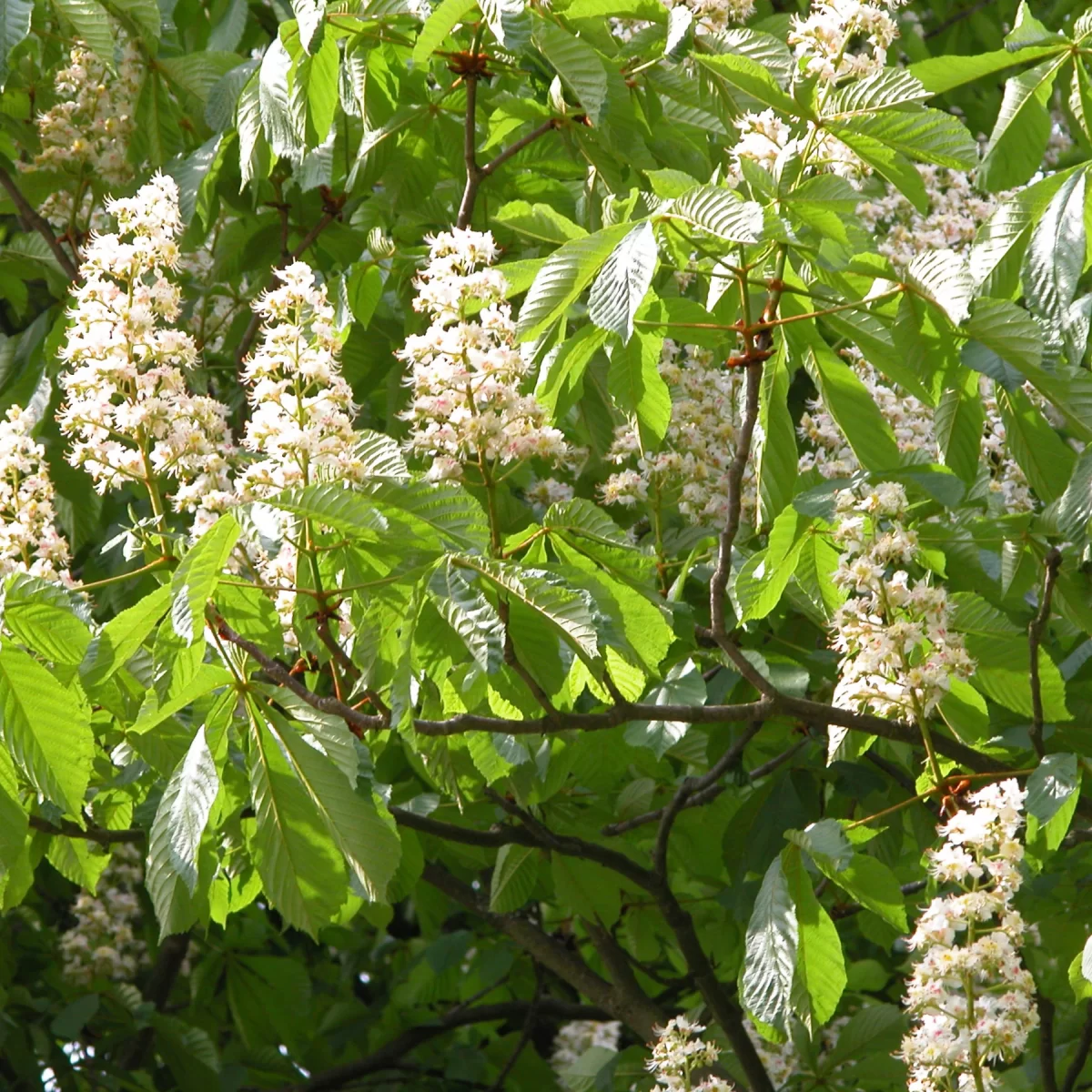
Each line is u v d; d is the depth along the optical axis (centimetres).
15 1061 557
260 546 226
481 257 273
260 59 443
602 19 356
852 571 288
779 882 288
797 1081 471
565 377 317
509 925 525
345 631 289
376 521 227
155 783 357
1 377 513
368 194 482
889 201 434
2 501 285
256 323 509
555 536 277
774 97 272
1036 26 304
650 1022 495
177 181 445
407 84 414
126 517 523
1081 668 427
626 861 429
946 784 291
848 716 303
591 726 279
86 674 239
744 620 311
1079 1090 498
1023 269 274
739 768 438
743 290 278
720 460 395
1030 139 315
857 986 591
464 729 273
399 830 418
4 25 372
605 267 249
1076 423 285
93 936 615
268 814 252
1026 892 441
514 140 447
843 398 315
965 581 359
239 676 254
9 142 527
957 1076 270
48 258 512
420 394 277
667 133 408
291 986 655
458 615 232
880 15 283
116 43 484
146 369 278
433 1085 670
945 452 323
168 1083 679
